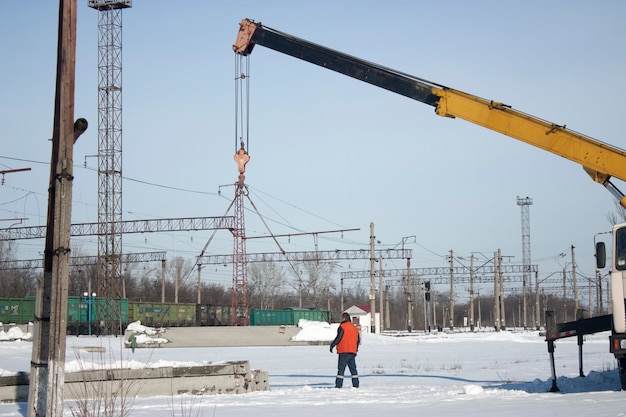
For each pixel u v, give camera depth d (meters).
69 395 14.21
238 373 16.16
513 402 13.13
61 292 9.82
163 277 73.50
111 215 60.91
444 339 62.22
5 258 84.00
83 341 45.12
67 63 10.02
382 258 76.94
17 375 14.54
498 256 90.06
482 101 17.83
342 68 19.12
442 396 14.71
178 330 50.62
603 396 13.50
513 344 53.47
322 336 54.81
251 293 112.50
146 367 15.51
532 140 17.48
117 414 10.21
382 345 52.50
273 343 53.66
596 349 42.06
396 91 18.67
